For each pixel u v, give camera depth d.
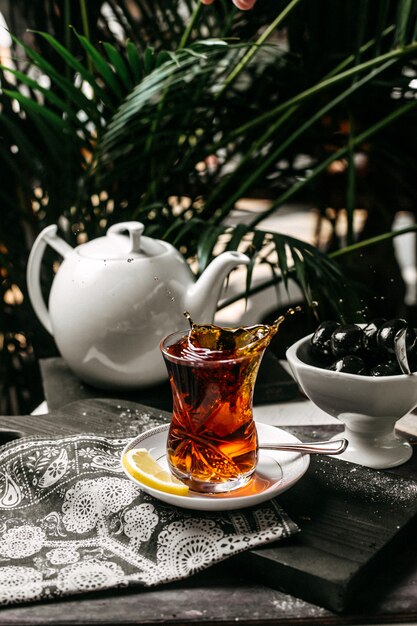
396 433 0.68
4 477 0.59
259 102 1.05
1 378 1.15
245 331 0.56
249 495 0.54
